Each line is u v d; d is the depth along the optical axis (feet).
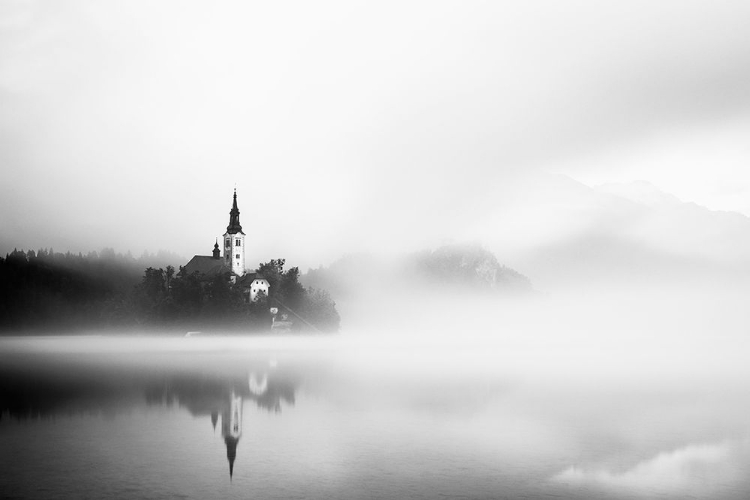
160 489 127.54
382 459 152.35
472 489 128.16
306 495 123.95
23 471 140.67
